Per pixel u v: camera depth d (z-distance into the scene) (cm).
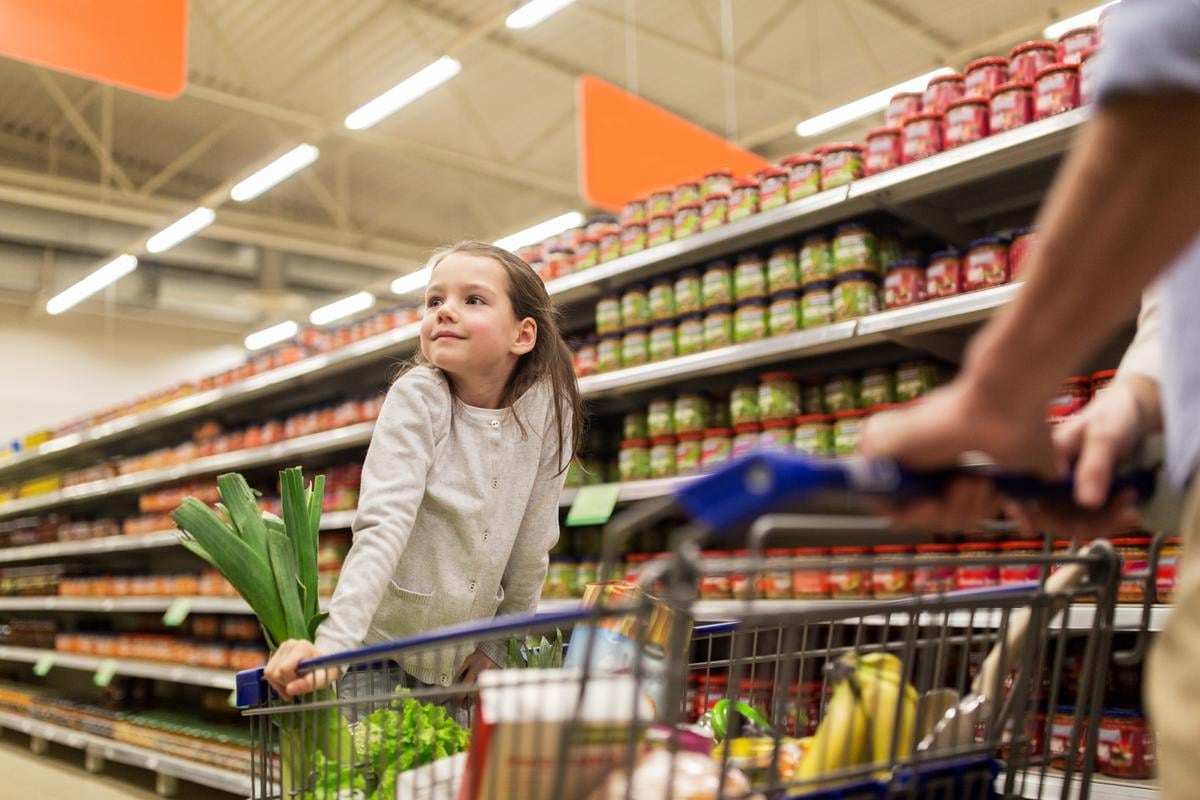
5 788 520
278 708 128
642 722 85
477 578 180
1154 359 87
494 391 189
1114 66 53
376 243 1337
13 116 1073
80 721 601
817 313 316
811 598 302
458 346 180
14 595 786
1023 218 331
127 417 665
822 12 884
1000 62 288
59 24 362
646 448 379
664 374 350
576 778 88
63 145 1145
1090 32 270
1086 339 58
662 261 361
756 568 65
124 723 545
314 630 166
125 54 376
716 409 373
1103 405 83
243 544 165
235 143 1153
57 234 1203
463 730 136
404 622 177
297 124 1080
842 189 305
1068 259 55
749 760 100
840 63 991
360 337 480
